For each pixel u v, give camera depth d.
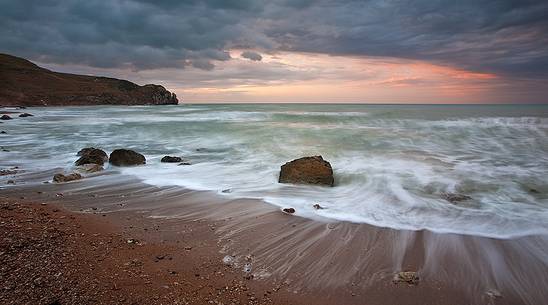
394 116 27.25
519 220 6.73
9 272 4.24
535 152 13.29
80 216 6.73
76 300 3.88
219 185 9.45
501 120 21.30
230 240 5.89
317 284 4.62
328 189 9.09
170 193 8.67
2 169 11.22
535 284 4.64
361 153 13.32
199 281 4.57
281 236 6.07
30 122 28.03
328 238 6.00
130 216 6.95
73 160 12.86
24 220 5.99
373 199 8.16
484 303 4.25
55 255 4.84
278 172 10.85
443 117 24.91
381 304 4.22
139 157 12.16
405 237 6.03
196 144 16.75
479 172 10.42
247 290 4.43
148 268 4.82
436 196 8.32
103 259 4.95
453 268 5.04
